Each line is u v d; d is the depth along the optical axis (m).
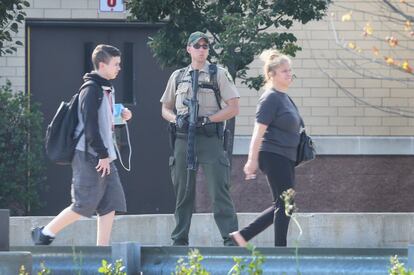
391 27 42.31
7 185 37.62
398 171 42.47
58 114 25.62
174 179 27.77
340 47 42.16
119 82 43.00
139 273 21.03
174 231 28.03
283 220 25.02
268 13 35.34
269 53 25.56
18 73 42.19
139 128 42.88
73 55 42.97
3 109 37.94
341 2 42.22
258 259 16.81
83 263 21.48
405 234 32.50
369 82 42.47
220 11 35.28
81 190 25.44
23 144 38.03
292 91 42.38
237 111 27.36
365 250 20.33
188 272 17.11
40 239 25.59
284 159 25.11
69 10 42.59
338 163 42.38
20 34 42.12
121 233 32.00
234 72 35.22
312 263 20.50
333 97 42.41
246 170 25.27
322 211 42.34
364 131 42.44
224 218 27.31
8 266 19.75
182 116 27.25
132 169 42.84
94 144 25.22
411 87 42.44
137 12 35.25
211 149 27.20
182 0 34.88
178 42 35.28
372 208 42.47
